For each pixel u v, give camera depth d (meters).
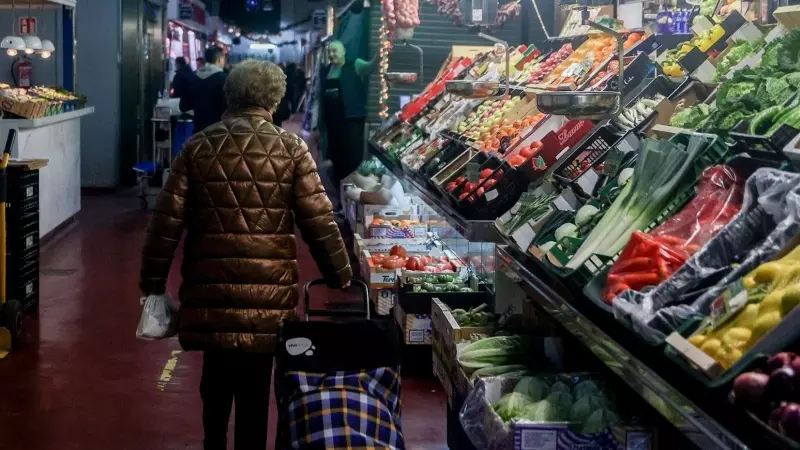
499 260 4.81
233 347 4.04
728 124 3.94
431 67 11.06
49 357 6.46
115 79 15.20
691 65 5.40
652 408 3.34
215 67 12.36
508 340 4.26
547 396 3.52
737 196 3.28
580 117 4.32
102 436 5.05
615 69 6.02
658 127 4.44
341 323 3.51
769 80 4.00
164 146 15.77
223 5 39.38
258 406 4.19
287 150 4.11
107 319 7.50
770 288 2.57
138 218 12.70
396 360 3.49
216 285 4.05
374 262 7.15
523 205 4.71
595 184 4.29
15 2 11.45
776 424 2.17
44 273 9.20
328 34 15.59
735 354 2.45
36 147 10.33
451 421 4.54
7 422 5.23
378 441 3.29
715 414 2.45
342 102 11.91
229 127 4.12
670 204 3.48
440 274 6.34
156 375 6.13
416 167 7.51
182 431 5.15
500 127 6.92
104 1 15.12
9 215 7.31
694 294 2.84
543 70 7.58
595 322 3.25
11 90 10.47
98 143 15.28
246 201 4.06
